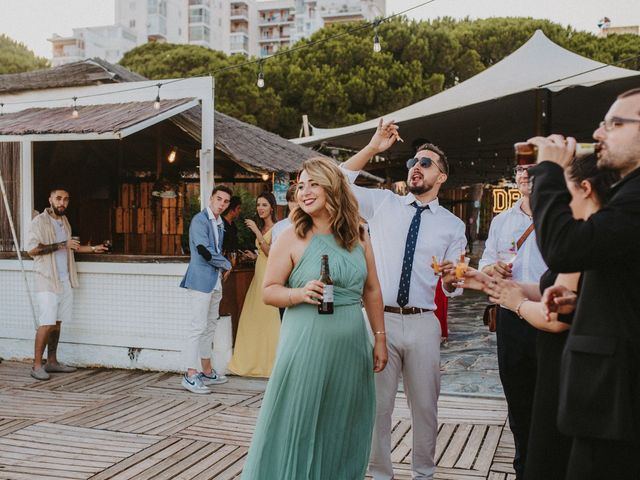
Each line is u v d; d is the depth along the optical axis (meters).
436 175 3.40
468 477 3.73
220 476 3.71
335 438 2.79
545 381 2.22
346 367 2.79
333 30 25.30
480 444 4.28
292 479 2.68
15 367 6.44
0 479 3.64
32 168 6.66
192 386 5.56
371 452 3.42
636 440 1.70
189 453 4.08
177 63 29.14
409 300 3.36
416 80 24.59
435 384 3.40
